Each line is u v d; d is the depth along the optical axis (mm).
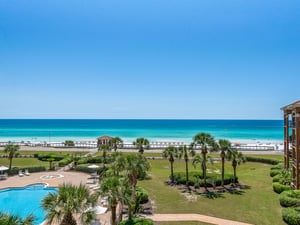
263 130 150000
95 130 154750
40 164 51031
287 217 22484
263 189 33875
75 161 50625
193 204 27875
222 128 164250
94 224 21250
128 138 112812
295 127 32250
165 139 108312
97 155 58625
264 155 59719
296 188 30578
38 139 110625
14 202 29250
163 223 22562
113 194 16734
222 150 35688
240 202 28500
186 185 35719
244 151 67812
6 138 114312
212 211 25719
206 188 34500
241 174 42781
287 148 39750
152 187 34906
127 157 23859
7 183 36719
